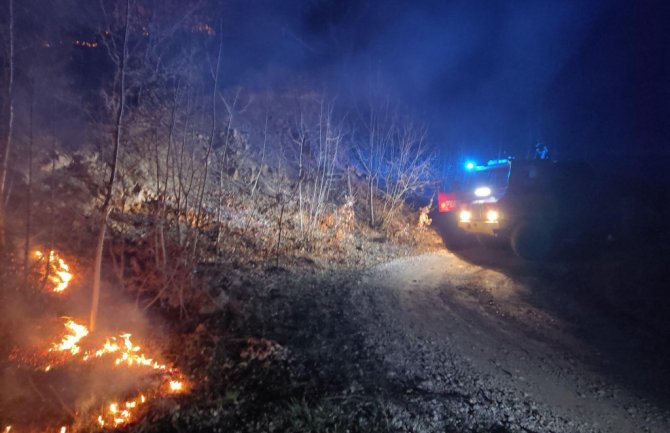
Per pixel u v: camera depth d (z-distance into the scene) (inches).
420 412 177.8
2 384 185.8
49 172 339.3
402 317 289.7
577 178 497.0
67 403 178.1
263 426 164.2
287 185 556.4
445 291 360.2
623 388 218.7
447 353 240.5
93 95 399.5
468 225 499.5
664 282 362.3
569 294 359.3
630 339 277.9
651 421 190.5
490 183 500.1
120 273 289.7
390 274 400.5
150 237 331.3
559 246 468.8
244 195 496.4
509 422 179.3
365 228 549.6
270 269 358.9
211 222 411.8
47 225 297.6
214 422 167.6
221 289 284.2
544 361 242.8
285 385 190.9
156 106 409.1
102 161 379.2
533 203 467.5
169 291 276.2
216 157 502.9
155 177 410.6
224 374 203.3
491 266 444.5
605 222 486.0
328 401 177.6
